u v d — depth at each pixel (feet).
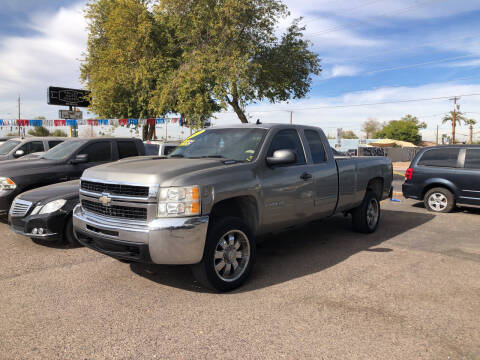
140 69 73.72
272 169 15.15
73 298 12.55
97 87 79.30
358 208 21.53
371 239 20.80
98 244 13.37
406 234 22.04
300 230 23.07
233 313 11.48
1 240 19.93
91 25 87.25
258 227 14.65
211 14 70.18
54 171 23.70
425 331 10.43
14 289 13.32
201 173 12.67
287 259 17.06
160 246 11.73
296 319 11.09
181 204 11.98
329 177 18.03
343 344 9.73
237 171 13.75
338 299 12.56
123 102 79.36
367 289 13.46
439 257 17.39
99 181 13.47
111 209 13.08
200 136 17.81
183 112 69.51
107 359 9.01
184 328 10.53
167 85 70.44
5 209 22.16
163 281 14.14
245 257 13.88
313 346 9.62
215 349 9.46
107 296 12.74
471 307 12.00
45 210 17.99
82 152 25.35
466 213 29.50
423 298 12.68
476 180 28.14
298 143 17.17
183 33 73.77
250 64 66.90
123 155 27.50
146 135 84.28
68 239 18.51
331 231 22.76
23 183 22.44
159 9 75.41
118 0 77.56
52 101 81.20
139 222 12.30
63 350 9.39
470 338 10.06
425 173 30.50
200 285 13.75
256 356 9.16
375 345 9.69
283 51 77.61
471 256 17.56
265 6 72.23
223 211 14.35
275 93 80.02
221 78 66.49
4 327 10.56
